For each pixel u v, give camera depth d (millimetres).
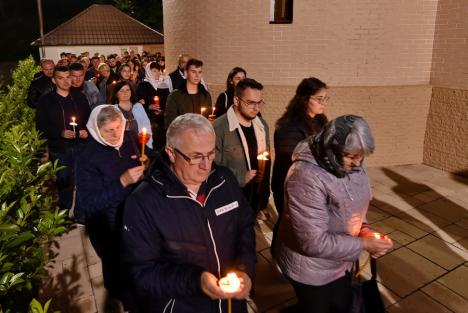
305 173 2045
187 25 7605
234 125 3338
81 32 25359
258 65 6801
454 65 6184
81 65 6172
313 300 2330
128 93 4578
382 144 6734
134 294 2207
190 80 5039
